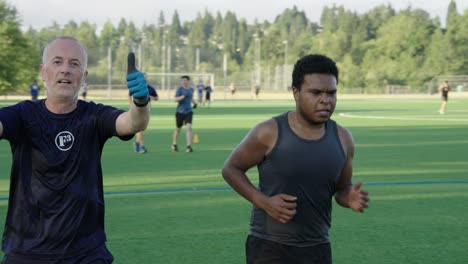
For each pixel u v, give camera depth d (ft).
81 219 11.45
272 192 12.73
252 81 255.70
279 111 124.26
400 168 42.24
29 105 11.57
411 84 305.12
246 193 12.64
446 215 26.68
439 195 31.55
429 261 19.99
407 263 19.76
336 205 28.37
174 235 22.98
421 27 325.83
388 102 179.73
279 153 12.53
